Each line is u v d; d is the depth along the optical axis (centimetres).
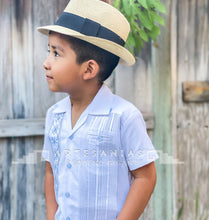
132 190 124
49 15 222
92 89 126
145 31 222
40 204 232
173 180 252
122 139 124
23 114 223
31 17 219
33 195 230
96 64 120
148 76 242
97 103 126
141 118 127
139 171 125
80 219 124
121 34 124
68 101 134
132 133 123
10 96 220
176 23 245
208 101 259
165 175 249
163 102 244
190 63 252
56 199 134
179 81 251
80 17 117
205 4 252
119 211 126
